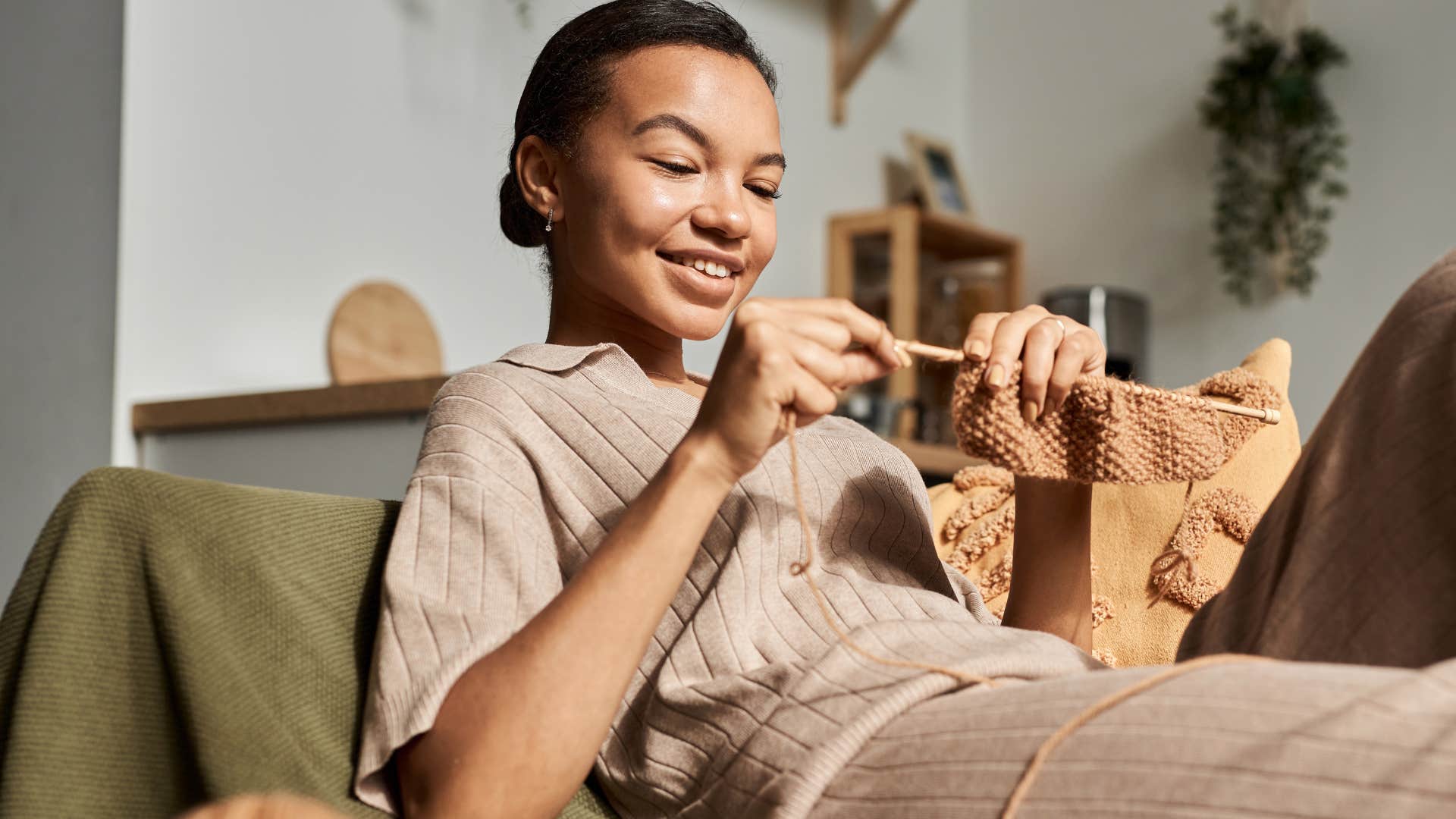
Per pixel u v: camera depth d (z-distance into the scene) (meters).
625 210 0.97
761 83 1.01
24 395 2.28
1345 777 0.53
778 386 0.70
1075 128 3.83
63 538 0.73
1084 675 0.67
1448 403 0.65
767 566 0.85
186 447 2.20
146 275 2.21
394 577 0.80
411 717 0.72
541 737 0.70
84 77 2.25
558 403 0.89
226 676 0.73
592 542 0.86
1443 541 0.66
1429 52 3.21
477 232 2.74
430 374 2.59
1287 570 0.73
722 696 0.79
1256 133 3.38
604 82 0.99
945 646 0.77
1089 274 3.75
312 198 2.45
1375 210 3.26
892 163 3.81
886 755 0.70
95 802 0.70
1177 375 3.55
